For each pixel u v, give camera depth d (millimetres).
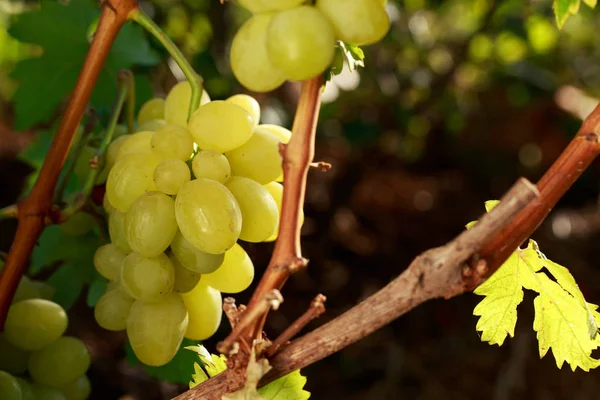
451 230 1489
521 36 1351
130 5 462
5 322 490
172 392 972
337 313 1270
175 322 451
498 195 1549
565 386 1175
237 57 390
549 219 1497
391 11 1366
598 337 441
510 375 1175
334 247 1387
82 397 528
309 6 376
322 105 1383
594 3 461
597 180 1544
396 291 368
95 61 470
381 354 1239
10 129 1661
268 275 374
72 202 502
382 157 1540
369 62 1444
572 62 1679
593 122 378
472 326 1294
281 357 375
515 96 1515
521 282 444
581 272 1402
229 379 380
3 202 1437
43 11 623
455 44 1556
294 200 377
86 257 578
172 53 445
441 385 1187
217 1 1267
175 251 439
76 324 1047
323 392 1176
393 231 1446
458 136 1563
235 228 409
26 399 490
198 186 410
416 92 1515
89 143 546
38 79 626
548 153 1524
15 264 480
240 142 431
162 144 428
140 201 428
